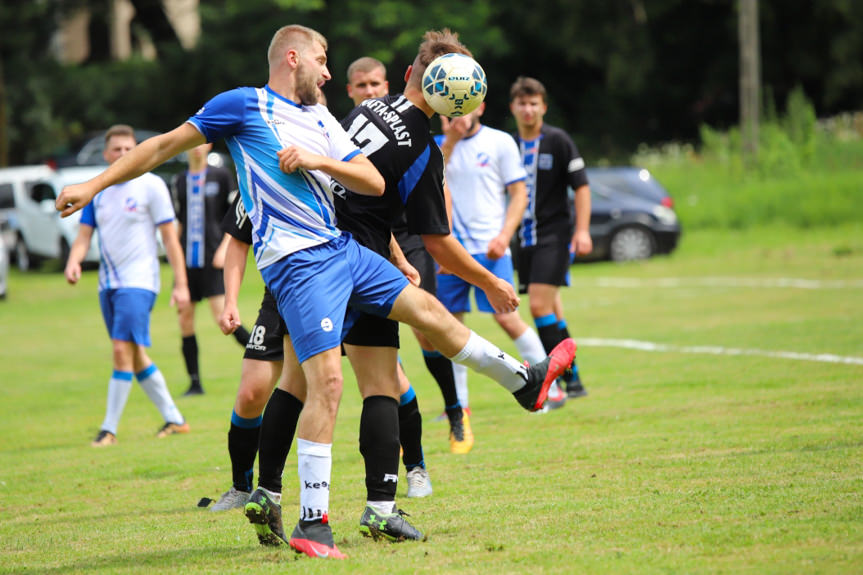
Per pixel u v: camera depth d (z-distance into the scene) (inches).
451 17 4495.6
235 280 653.9
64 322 2218.3
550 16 4867.1
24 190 3326.8
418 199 627.5
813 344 1382.9
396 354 621.3
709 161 3897.6
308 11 4488.2
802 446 796.6
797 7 4771.2
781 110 5044.3
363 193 581.3
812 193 3467.0
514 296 668.1
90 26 5492.1
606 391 1145.4
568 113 5319.9
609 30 4827.8
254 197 570.6
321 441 570.6
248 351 732.0
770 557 518.9
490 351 622.2
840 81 4729.3
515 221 1045.8
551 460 826.8
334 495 756.0
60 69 5009.8
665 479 721.6
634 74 4776.1
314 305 563.5
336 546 600.4
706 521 596.7
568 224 1148.5
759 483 684.1
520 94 1120.8
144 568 570.6
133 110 4948.3
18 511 767.7
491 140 1060.5
